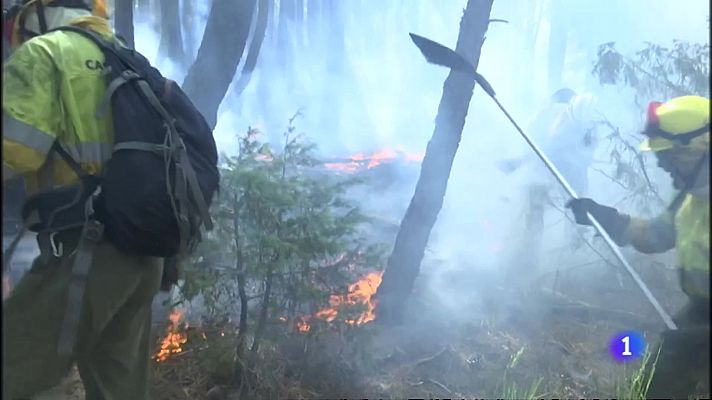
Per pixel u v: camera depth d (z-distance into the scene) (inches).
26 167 91.4
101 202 95.7
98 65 97.9
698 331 83.0
